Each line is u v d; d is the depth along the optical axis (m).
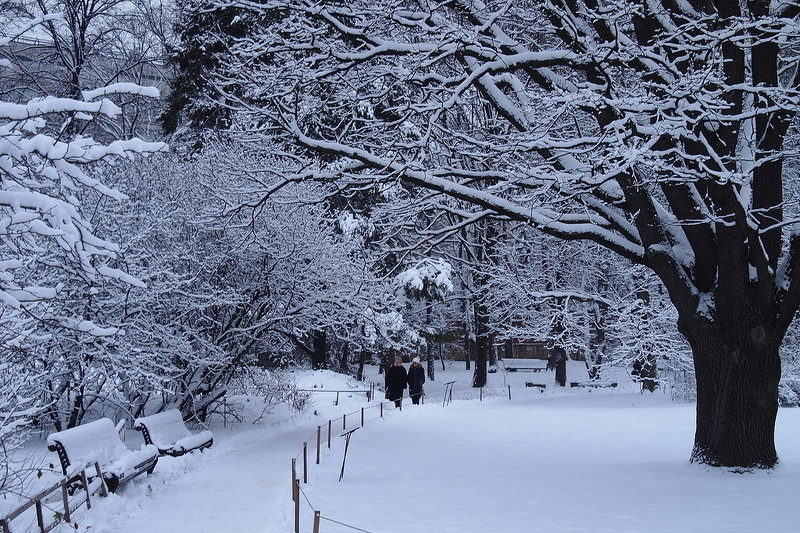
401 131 13.69
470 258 34.34
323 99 14.04
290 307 18.12
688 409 21.28
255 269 17.58
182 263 16.42
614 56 10.78
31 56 29.81
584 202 12.99
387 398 24.00
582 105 10.99
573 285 29.67
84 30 30.06
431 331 34.03
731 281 11.20
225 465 13.07
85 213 14.01
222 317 17.62
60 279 12.88
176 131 28.97
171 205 16.45
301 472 11.73
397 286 29.41
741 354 11.27
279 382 21.41
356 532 7.80
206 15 21.42
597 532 7.79
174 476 11.96
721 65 10.85
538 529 7.92
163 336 14.73
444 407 22.77
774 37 10.32
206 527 8.65
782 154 10.68
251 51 12.58
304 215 18.42
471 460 12.89
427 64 11.48
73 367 13.78
